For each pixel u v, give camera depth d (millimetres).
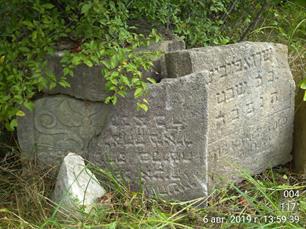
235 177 2568
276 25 3656
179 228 2232
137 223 2188
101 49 2330
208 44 2951
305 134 2697
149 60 2369
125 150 2422
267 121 2686
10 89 2324
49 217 2281
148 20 2822
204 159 2381
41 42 2375
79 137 2508
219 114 2463
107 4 2455
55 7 2490
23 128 2533
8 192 2445
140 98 2350
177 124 2365
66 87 2453
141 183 2428
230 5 3430
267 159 2727
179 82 2326
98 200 2316
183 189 2418
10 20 2445
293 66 3295
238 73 2516
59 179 2330
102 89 2420
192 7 3025
